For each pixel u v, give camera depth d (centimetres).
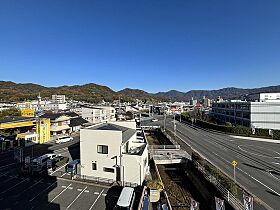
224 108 7831
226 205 1662
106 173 2297
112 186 2134
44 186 2136
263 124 5662
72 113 6962
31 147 3988
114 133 2278
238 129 5344
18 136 4097
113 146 2278
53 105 9500
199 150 3606
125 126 3356
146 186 2034
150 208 1812
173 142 4097
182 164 2989
